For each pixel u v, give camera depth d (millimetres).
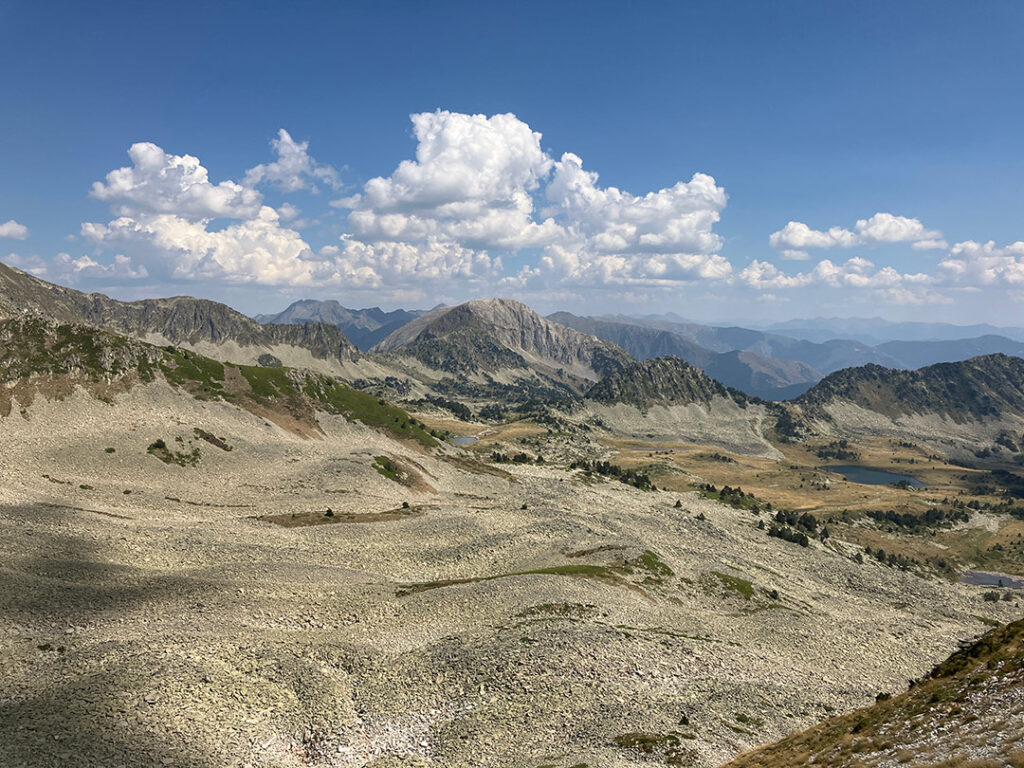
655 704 69312
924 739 41281
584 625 89125
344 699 66125
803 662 101062
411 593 101375
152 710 55156
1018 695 42281
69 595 76500
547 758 56375
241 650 70688
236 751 53250
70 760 46469
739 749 60469
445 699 67875
